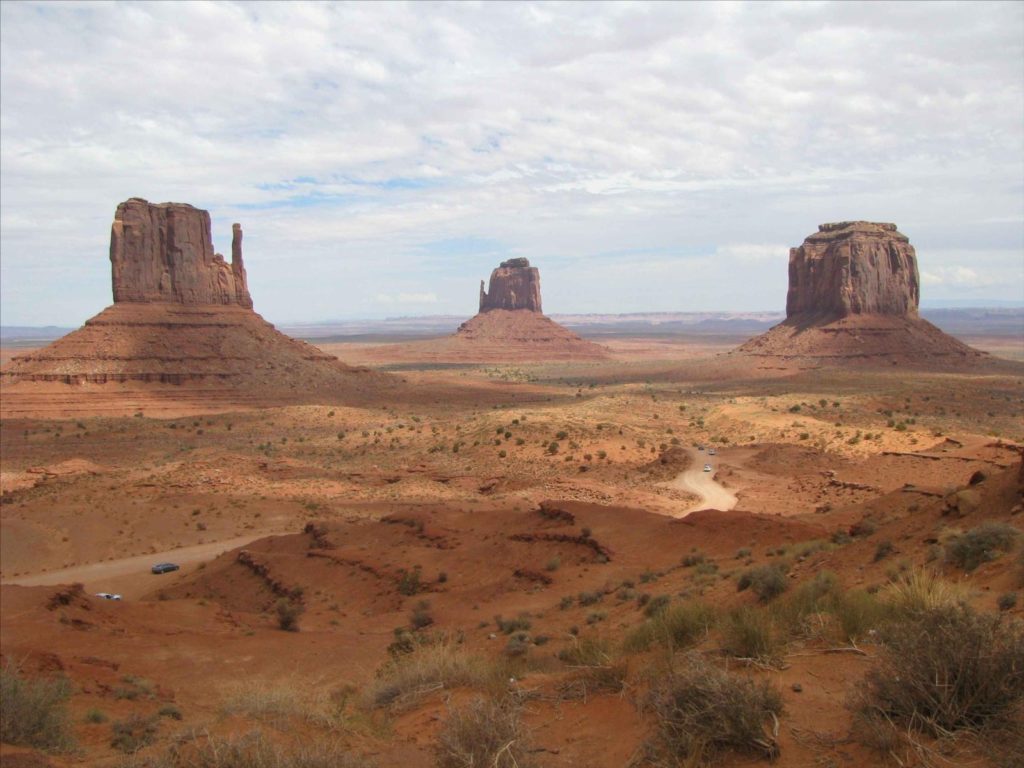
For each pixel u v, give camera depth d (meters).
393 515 50.72
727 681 7.48
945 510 17.09
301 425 138.12
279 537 52.84
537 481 71.62
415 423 125.94
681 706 7.63
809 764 6.61
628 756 7.72
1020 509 14.94
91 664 22.00
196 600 39.22
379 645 26.16
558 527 40.75
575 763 7.96
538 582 33.00
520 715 9.48
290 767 7.59
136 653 25.05
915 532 17.00
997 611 8.97
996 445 62.88
